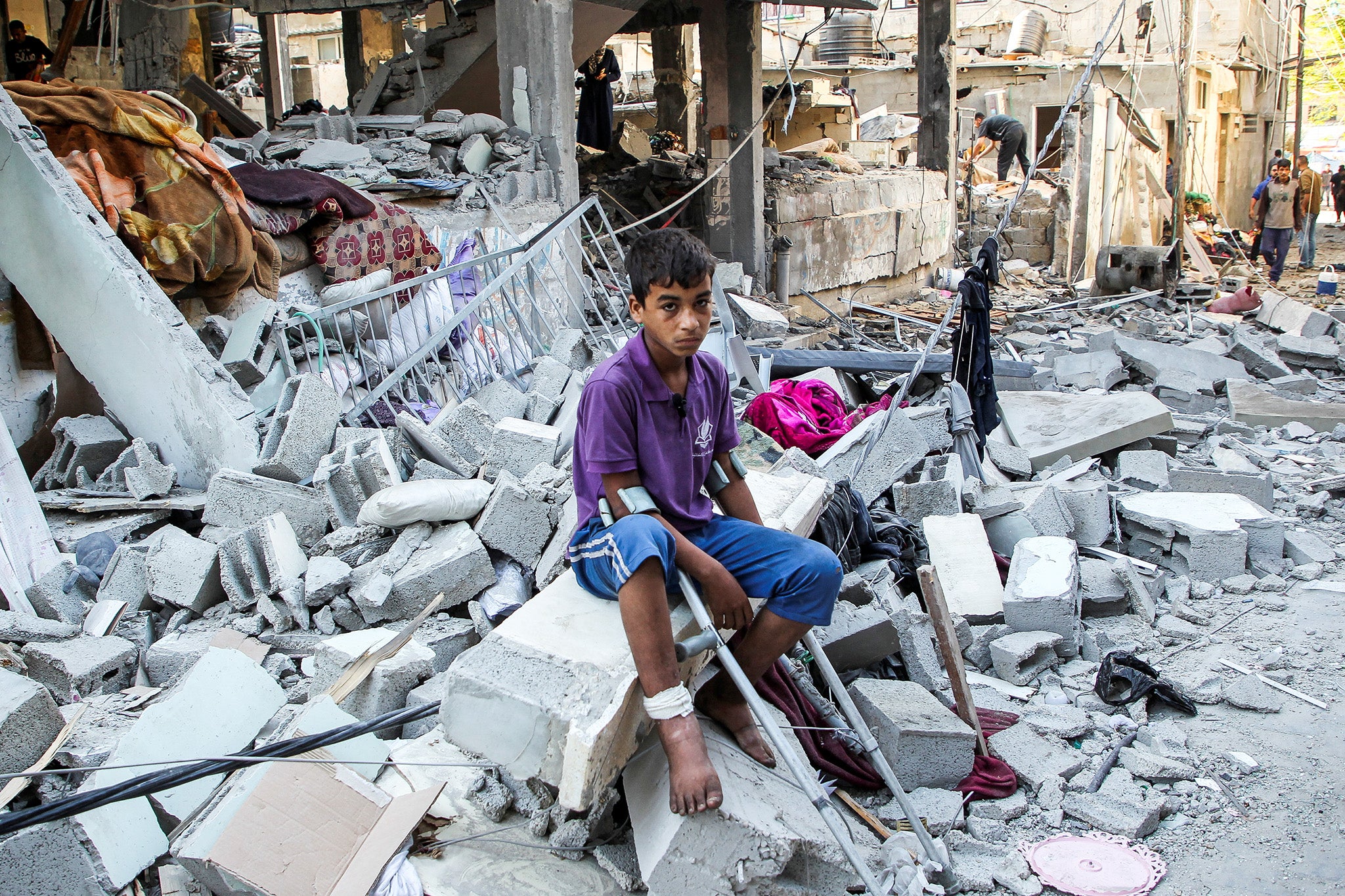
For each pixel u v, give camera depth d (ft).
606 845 9.70
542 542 14.98
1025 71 71.72
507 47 30.27
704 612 8.73
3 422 14.66
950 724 12.07
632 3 35.37
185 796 10.59
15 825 8.59
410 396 20.75
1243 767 12.78
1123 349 32.01
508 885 9.31
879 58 78.95
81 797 8.87
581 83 47.75
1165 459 22.47
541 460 16.80
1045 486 19.27
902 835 10.95
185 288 18.92
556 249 28.35
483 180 28.17
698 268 8.27
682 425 9.11
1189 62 49.26
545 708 8.52
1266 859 11.13
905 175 50.83
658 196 43.24
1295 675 15.03
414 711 9.99
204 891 9.71
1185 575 18.61
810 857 9.00
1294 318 39.04
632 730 8.87
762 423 21.12
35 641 12.60
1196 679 14.79
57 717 10.49
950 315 21.34
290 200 21.07
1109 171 59.57
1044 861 10.98
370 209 22.80
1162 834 11.65
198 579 14.07
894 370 26.40
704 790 8.27
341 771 10.01
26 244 16.80
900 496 18.44
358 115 34.94
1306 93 133.59
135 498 15.78
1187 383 29.99
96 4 39.88
